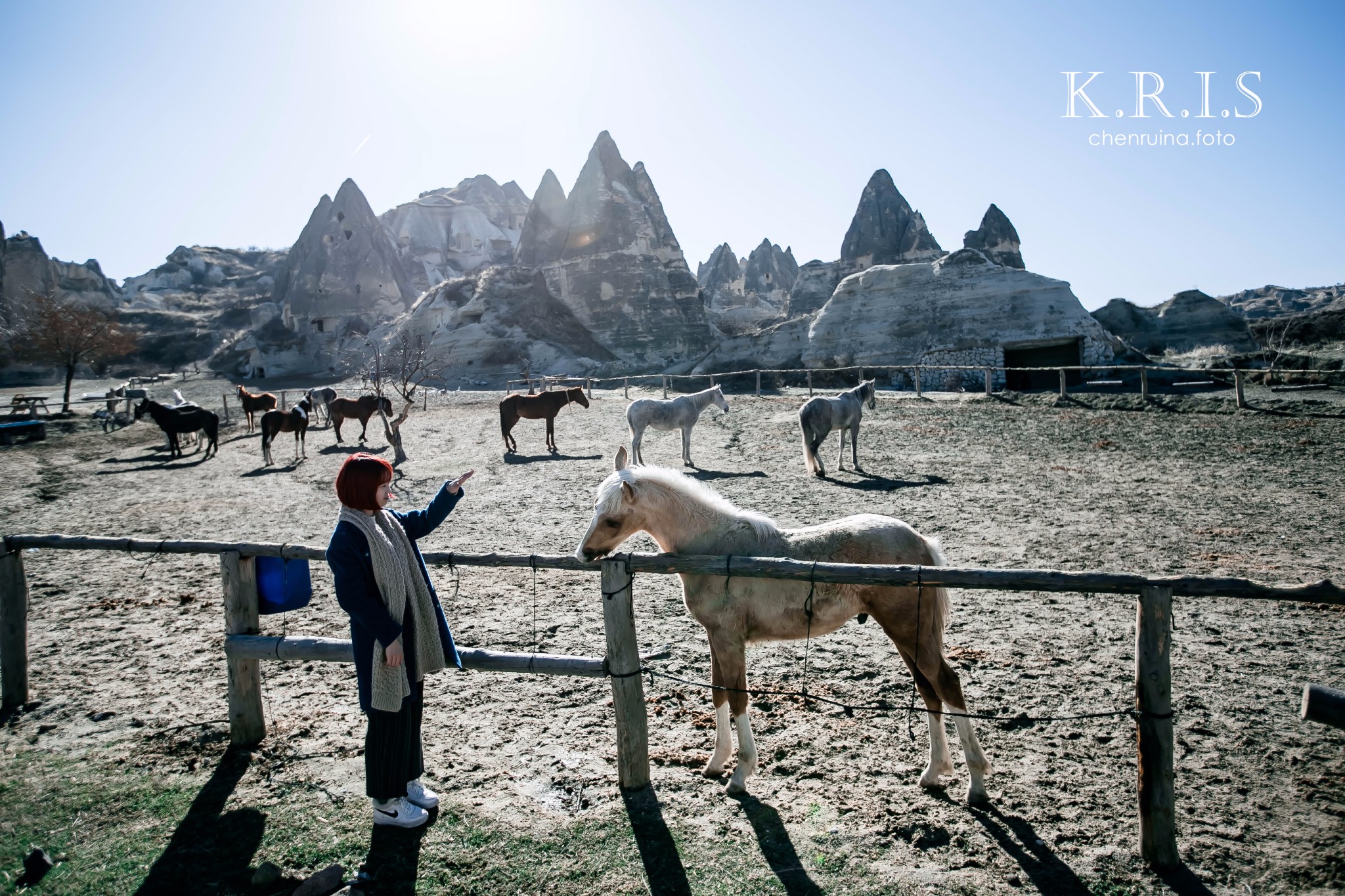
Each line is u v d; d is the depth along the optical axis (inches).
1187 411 850.8
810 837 159.5
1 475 828.0
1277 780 177.5
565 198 3272.6
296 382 2834.6
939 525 443.8
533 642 280.2
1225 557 362.6
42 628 315.6
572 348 2812.5
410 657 160.4
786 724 211.3
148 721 223.9
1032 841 156.7
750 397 1291.8
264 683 249.3
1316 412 778.2
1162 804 144.9
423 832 164.7
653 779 184.4
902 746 197.9
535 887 146.3
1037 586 147.1
